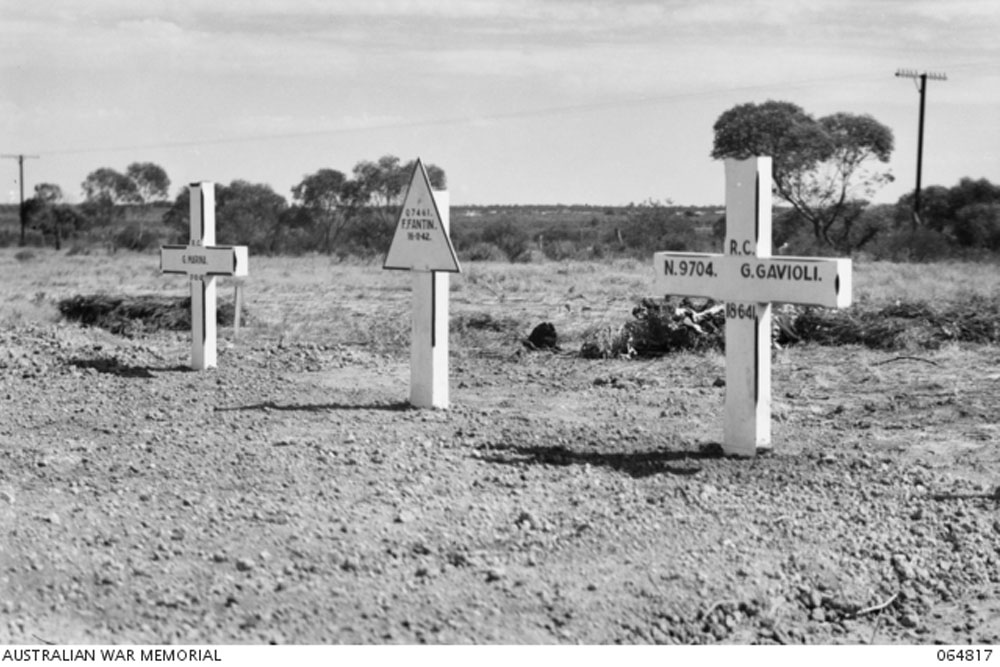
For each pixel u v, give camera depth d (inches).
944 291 1346.0
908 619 355.3
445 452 510.0
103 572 338.3
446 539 383.6
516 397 682.8
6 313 1176.8
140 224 3764.8
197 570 344.5
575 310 1242.6
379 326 1079.0
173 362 771.4
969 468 522.9
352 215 3223.4
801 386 735.1
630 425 589.3
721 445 537.0
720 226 2618.1
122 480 445.7
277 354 816.9
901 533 420.5
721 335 876.0
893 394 700.7
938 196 2701.8
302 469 468.4
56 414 581.6
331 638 306.7
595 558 375.2
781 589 364.5
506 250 2736.2
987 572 394.6
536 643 314.0
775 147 2455.7
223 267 728.3
